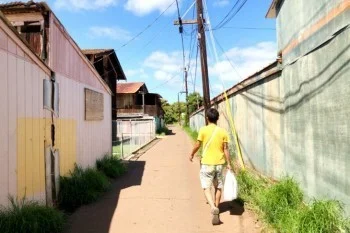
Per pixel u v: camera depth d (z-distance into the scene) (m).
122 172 10.91
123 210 6.58
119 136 31.09
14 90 5.11
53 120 6.79
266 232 5.09
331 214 4.26
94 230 5.44
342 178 4.32
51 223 5.05
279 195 5.53
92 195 7.15
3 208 4.72
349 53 4.04
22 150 5.36
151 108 47.16
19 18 7.59
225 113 14.54
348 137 4.12
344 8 4.11
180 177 10.30
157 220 5.95
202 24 14.43
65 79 7.62
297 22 5.93
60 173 7.20
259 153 8.95
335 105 4.48
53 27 7.00
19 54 5.28
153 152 18.70
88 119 9.48
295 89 6.11
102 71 26.97
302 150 5.82
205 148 5.91
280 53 7.04
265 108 8.29
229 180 6.15
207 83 14.38
